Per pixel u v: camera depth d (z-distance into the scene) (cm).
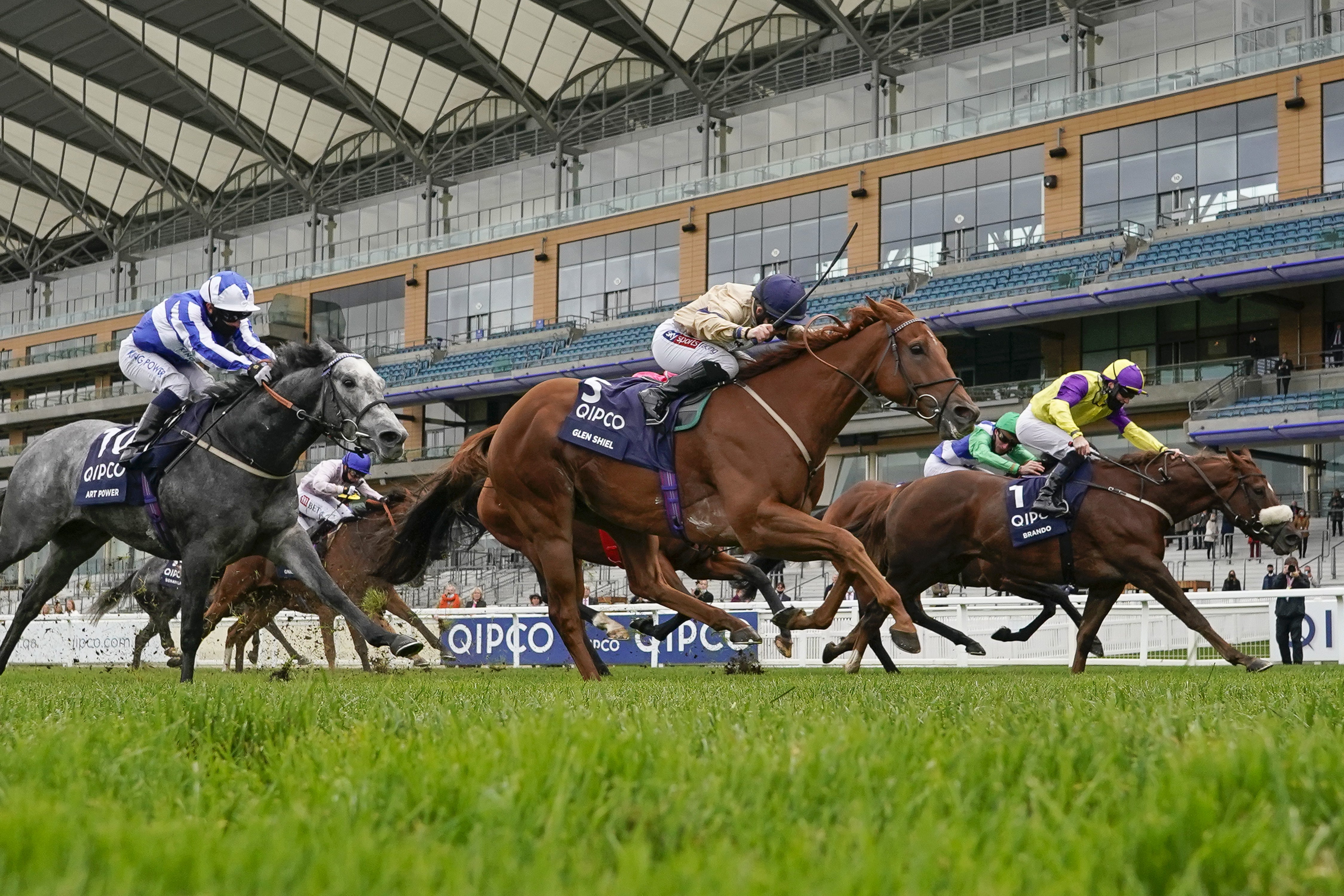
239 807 264
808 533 752
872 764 289
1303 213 3538
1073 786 276
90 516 987
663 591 882
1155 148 3859
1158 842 202
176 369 948
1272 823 225
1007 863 198
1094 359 4062
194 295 946
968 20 4453
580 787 264
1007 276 3956
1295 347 3697
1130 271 3669
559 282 5081
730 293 812
